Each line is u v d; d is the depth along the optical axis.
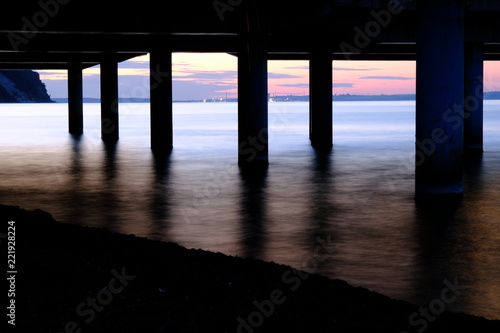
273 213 15.29
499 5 24.55
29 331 7.03
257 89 26.62
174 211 15.59
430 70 17.22
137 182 21.39
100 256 10.10
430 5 17.02
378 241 12.13
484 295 8.60
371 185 20.48
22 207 16.20
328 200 17.34
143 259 9.83
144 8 26.95
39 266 9.46
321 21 28.03
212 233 12.93
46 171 24.88
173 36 36.53
